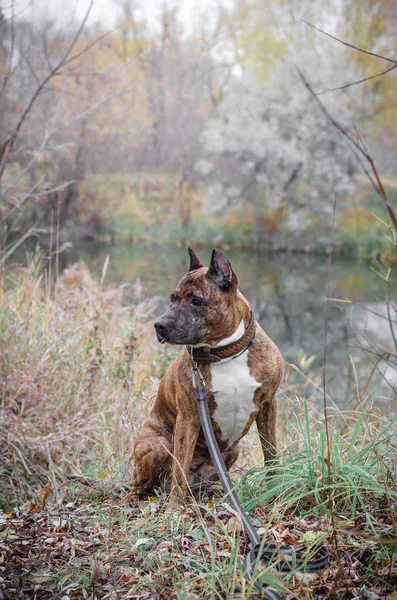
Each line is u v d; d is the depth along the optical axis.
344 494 3.14
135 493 3.83
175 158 30.95
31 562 2.95
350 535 2.75
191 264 3.64
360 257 24.39
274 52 28.72
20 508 3.97
